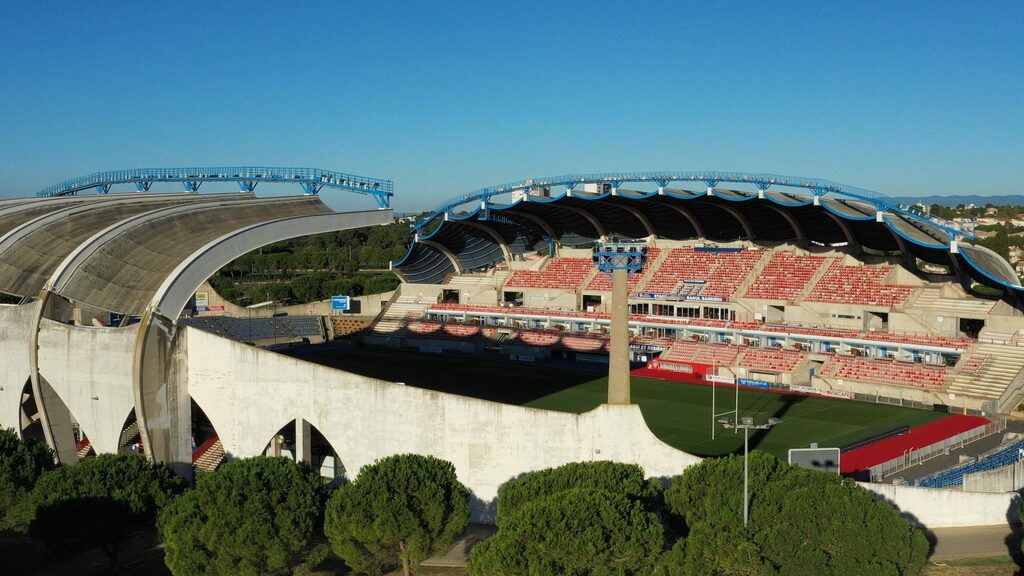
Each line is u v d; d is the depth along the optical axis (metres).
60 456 70.50
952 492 58.88
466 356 139.50
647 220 143.12
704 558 40.12
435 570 50.94
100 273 71.88
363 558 45.66
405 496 46.09
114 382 65.50
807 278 127.62
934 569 50.34
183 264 68.12
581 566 38.72
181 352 67.06
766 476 49.03
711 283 135.38
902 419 92.31
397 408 62.47
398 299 165.38
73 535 48.22
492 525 60.34
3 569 53.09
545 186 128.88
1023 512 52.50
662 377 119.31
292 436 77.06
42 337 68.75
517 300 161.00
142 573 52.03
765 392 109.12
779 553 40.00
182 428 67.19
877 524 41.00
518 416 60.50
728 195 120.25
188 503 46.16
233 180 138.88
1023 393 95.56
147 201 98.88
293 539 44.47
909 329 113.75
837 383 108.00
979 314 108.44
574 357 135.25
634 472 51.34
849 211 115.19
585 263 152.62
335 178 129.88
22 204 95.94
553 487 48.97
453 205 139.75
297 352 143.75
